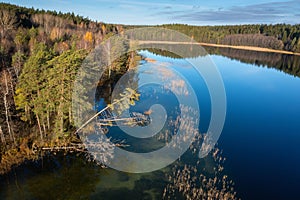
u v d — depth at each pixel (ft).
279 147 76.02
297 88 155.12
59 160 66.03
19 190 55.42
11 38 160.04
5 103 66.59
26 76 67.62
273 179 60.39
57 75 64.34
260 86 153.89
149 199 53.42
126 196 54.19
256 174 61.93
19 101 70.44
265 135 83.82
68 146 70.28
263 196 54.34
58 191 55.52
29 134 72.59
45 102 66.13
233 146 74.90
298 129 90.12
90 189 56.08
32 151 66.74
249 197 53.93
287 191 56.29
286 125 93.35
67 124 76.18
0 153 64.44
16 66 101.40
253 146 75.87
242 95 130.41
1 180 58.18
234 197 53.42
